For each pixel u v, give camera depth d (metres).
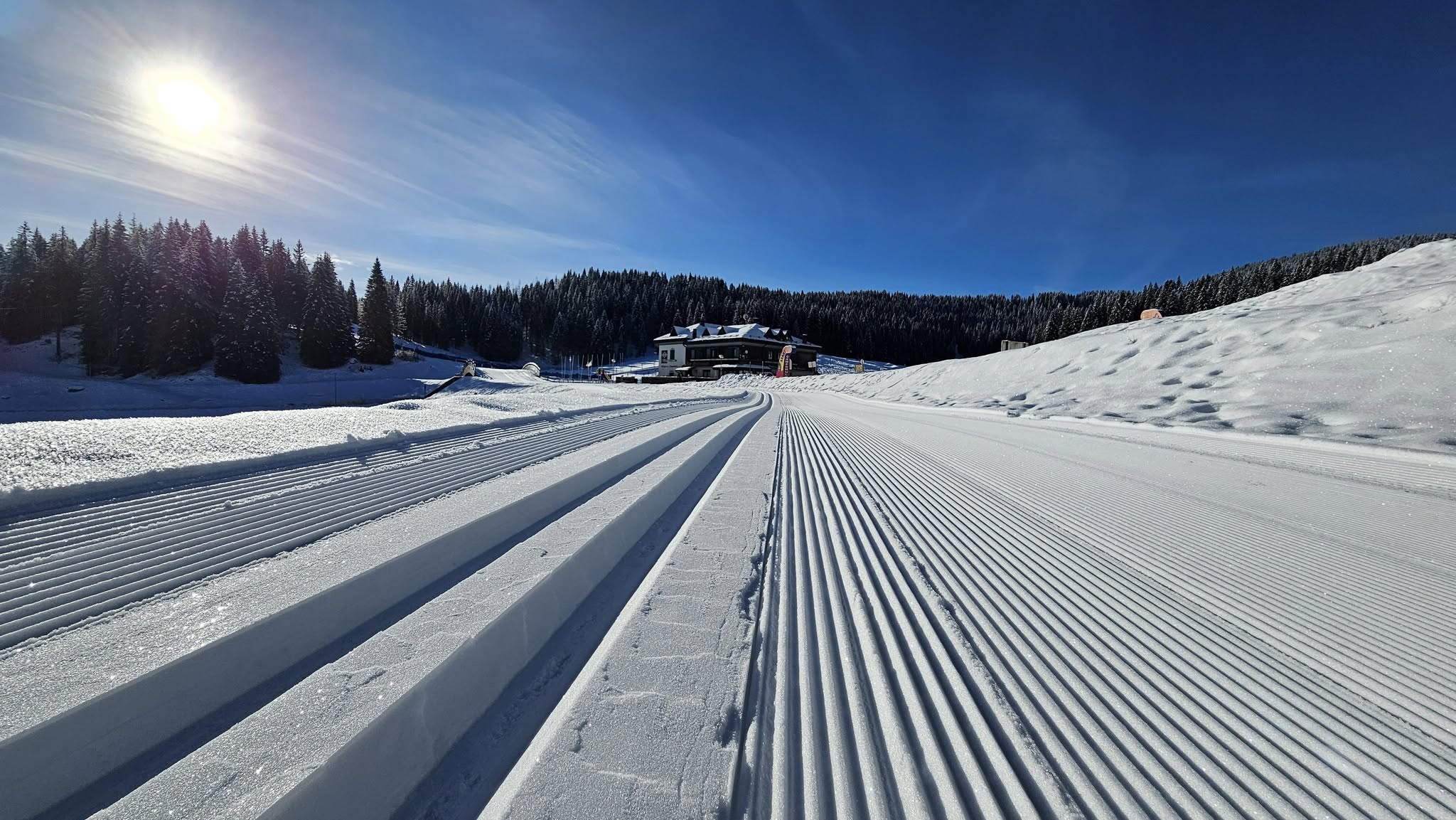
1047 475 6.53
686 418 11.93
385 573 2.58
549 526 3.58
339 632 2.24
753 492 5.34
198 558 2.62
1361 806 1.70
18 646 1.83
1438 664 2.49
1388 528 4.36
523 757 1.74
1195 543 4.08
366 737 1.60
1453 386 7.11
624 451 6.31
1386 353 8.50
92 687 1.64
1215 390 10.01
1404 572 3.54
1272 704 2.19
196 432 5.09
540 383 39.28
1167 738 1.98
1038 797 1.69
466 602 2.40
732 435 10.24
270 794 1.40
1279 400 8.62
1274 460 6.62
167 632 1.94
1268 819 1.63
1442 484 5.30
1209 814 1.65
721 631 2.50
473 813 1.54
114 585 2.30
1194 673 2.39
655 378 64.50
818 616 2.77
